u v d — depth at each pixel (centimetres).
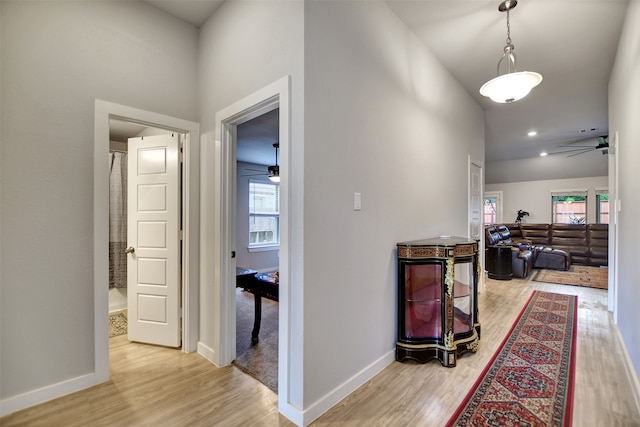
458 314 254
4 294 183
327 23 188
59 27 203
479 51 306
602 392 198
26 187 190
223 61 241
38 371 192
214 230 251
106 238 220
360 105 213
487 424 168
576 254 704
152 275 281
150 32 245
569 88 397
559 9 246
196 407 187
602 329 310
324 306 184
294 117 178
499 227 718
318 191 181
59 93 202
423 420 172
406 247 245
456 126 366
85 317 211
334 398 188
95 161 215
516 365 235
